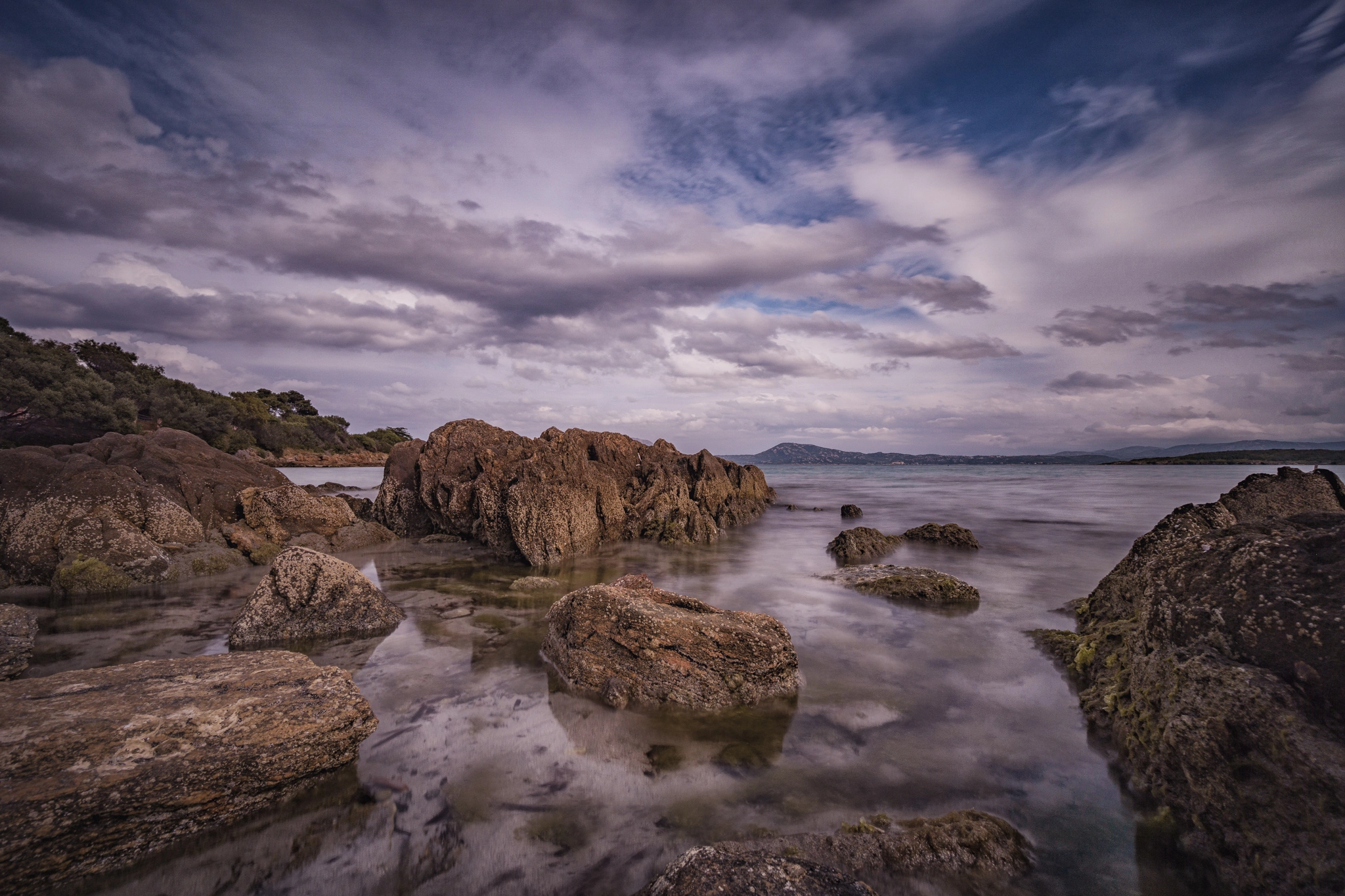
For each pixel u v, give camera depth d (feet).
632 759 19.89
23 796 13.76
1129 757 18.65
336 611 32.42
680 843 15.60
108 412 190.60
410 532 69.56
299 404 387.75
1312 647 13.70
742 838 15.66
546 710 23.53
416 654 29.43
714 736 21.49
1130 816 16.61
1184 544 18.92
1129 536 72.49
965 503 117.50
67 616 35.17
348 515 64.03
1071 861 14.83
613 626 26.11
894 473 308.81
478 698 24.53
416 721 22.38
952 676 27.27
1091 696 23.21
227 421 272.92
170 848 15.21
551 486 56.54
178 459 63.31
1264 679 13.89
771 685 24.67
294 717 18.01
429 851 15.34
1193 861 14.37
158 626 33.47
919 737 21.42
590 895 13.87
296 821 16.47
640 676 24.72
